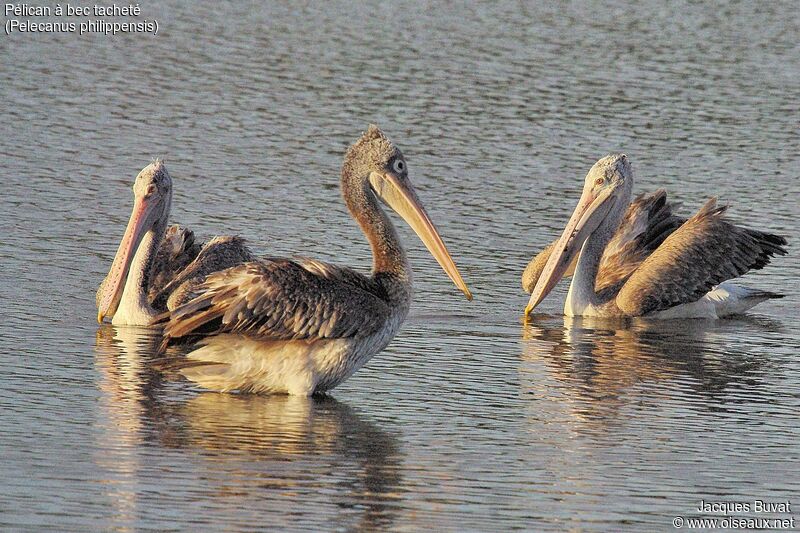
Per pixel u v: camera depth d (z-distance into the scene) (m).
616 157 16.91
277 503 9.62
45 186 20.09
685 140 24.48
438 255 13.19
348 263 17.08
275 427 11.41
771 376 13.65
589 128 25.00
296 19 33.38
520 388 12.91
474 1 36.38
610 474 10.54
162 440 10.94
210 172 21.33
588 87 28.02
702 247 16.81
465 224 19.39
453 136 24.08
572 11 35.66
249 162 22.02
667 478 10.50
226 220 18.88
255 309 12.04
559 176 22.00
